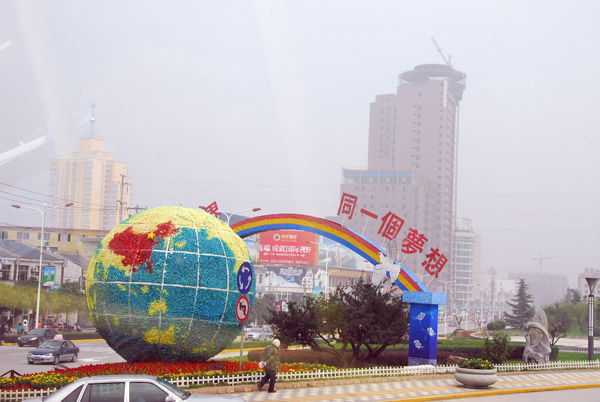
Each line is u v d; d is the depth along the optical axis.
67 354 34.53
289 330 29.86
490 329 113.31
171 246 20.89
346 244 31.86
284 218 33.50
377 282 30.53
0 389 18.06
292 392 21.09
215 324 21.25
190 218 21.88
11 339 50.78
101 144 129.50
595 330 105.75
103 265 20.98
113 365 21.31
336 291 30.00
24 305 62.03
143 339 20.84
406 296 29.11
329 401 19.19
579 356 46.12
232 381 20.98
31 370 30.56
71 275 76.56
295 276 113.75
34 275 72.50
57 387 18.33
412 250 30.55
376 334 28.48
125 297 20.58
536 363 32.09
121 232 21.28
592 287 34.44
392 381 25.27
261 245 105.50
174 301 20.55
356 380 24.14
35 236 89.81
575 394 23.56
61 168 130.88
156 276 20.56
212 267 21.19
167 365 20.97
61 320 71.75
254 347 50.81
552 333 40.41
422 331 28.66
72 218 129.12
